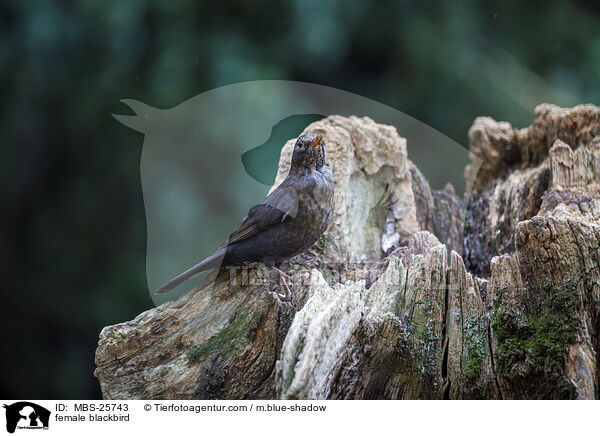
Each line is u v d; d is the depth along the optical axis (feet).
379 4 46.26
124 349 19.85
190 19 41.75
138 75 40.81
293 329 16.99
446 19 47.14
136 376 19.74
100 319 45.55
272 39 43.80
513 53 50.29
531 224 18.74
